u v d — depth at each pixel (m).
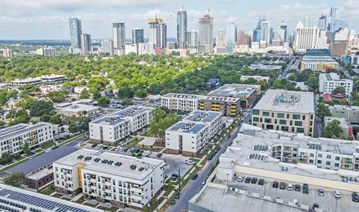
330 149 125.69
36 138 169.12
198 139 158.38
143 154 159.75
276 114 176.12
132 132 191.50
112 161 121.25
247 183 99.44
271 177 102.00
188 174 136.50
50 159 152.50
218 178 102.69
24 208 90.56
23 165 145.75
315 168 103.25
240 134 142.62
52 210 86.94
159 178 119.38
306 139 137.50
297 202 86.94
